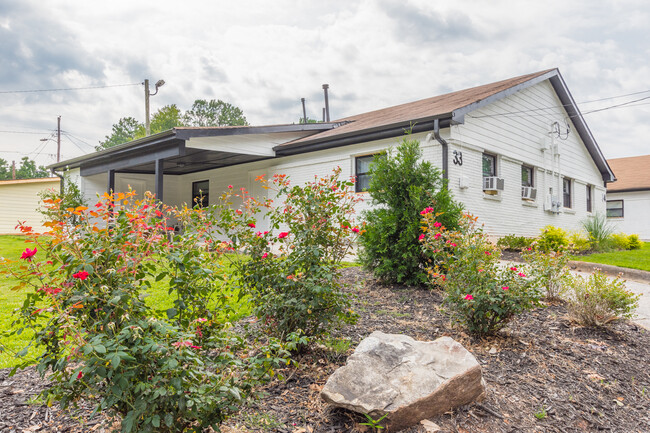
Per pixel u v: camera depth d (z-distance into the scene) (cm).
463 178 923
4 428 235
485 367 339
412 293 547
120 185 1565
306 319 321
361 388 257
